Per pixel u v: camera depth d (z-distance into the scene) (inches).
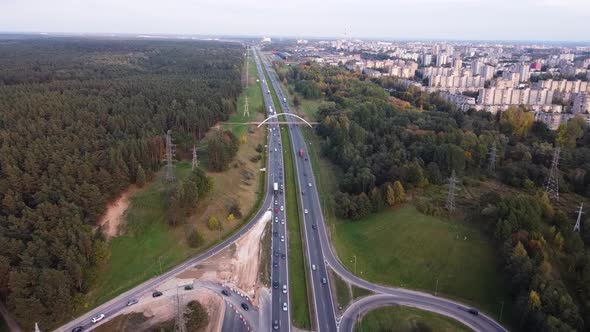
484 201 7214.6
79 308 5462.6
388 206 7829.7
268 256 6712.6
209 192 7608.3
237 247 6889.8
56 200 6412.4
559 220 6496.1
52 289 5103.3
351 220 7721.5
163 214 7194.9
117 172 7145.7
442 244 6633.9
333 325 5418.3
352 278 6304.1
